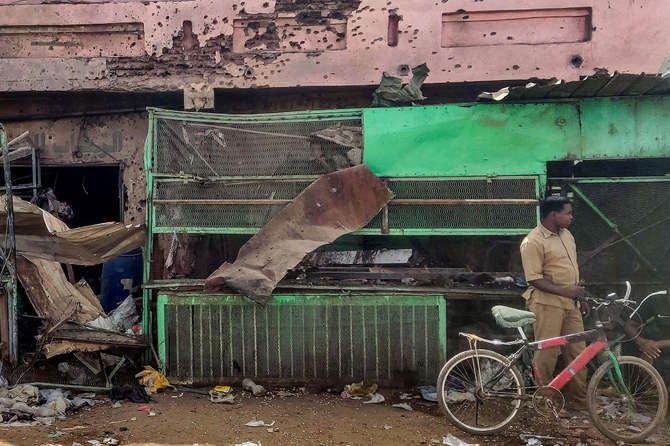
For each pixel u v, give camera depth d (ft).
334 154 17.07
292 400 14.78
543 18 20.51
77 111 22.49
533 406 13.01
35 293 16.51
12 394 13.74
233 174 17.19
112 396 14.61
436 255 18.01
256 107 22.18
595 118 16.30
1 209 15.21
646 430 12.28
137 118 22.31
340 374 15.64
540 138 16.38
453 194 16.62
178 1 21.17
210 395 14.93
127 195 22.15
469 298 15.52
